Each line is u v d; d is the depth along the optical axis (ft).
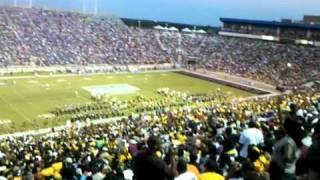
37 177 71.51
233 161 54.65
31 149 145.38
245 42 540.93
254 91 388.98
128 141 120.78
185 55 519.19
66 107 288.10
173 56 511.40
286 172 40.81
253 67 467.93
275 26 561.84
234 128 92.22
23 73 392.68
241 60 492.13
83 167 75.25
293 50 492.54
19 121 254.27
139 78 417.28
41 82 365.20
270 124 85.87
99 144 123.03
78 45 479.00
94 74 420.36
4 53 418.31
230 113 167.32
